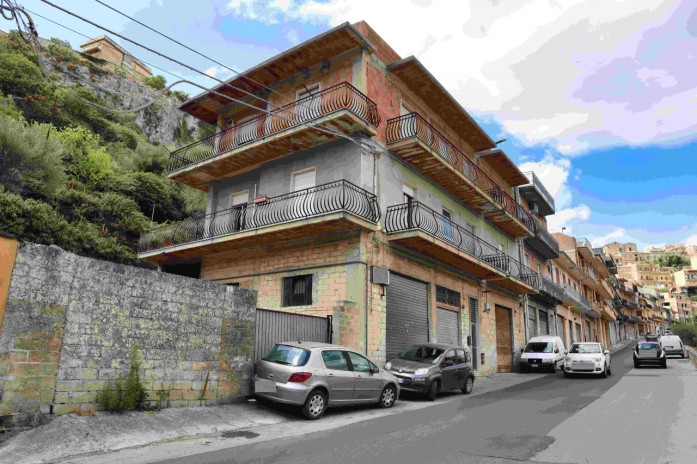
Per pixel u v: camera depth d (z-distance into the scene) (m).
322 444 6.70
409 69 17.08
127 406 7.67
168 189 35.12
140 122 52.03
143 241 19.78
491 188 22.67
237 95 18.98
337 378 9.62
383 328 14.34
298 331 12.14
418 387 12.20
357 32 15.09
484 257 20.56
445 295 18.48
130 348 8.05
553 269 35.97
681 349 33.16
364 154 15.09
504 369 23.05
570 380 18.00
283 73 17.48
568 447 6.39
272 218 15.88
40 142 23.81
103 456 6.04
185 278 9.22
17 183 22.78
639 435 7.16
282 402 9.02
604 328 60.88
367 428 8.03
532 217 29.81
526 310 26.78
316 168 16.02
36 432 6.36
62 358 7.09
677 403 10.64
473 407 10.75
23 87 37.06
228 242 16.22
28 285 6.82
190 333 9.12
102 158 33.34
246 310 10.41
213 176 19.12
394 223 15.66
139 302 8.33
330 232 14.70
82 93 43.97
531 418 8.95
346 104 14.74
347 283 13.99
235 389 9.81
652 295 117.94
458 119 20.75
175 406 8.60
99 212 27.03
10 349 6.51
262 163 17.70
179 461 5.74
